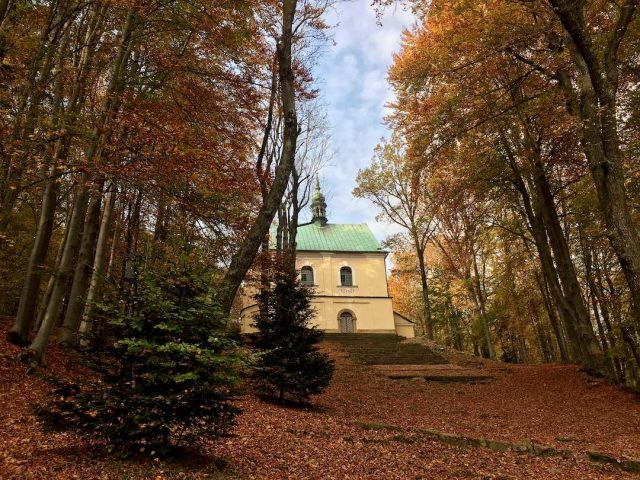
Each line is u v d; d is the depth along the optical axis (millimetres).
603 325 26609
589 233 19234
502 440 9273
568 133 15172
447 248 32594
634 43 12992
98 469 4496
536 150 16469
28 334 10719
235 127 13336
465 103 13508
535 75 15680
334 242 38219
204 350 4805
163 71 12055
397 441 8328
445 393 16359
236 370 5203
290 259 17547
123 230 17547
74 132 8734
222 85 12773
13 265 17875
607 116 10750
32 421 6320
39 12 10328
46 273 10172
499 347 45594
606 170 10719
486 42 12711
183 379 4574
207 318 5184
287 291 12344
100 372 4832
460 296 37656
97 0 10422
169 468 4793
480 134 15477
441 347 26000
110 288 5316
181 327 4945
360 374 19234
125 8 10570
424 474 6523
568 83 14312
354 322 34844
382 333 33594
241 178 11945
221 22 11086
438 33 14031
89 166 8352
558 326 29375
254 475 5340
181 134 8938
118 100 10258
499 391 16422
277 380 11172
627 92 14266
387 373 19547
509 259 25766
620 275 18797
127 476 4438
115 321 4828
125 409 4598
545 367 20078
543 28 12234
